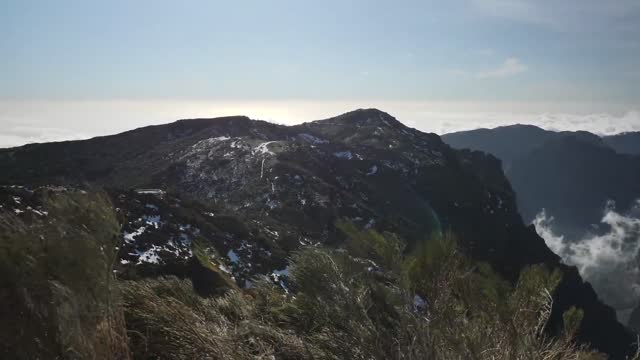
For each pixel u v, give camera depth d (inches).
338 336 116.9
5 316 84.8
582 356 117.6
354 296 116.9
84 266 94.3
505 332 109.7
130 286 142.9
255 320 142.9
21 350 84.0
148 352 120.7
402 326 111.3
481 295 114.7
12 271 87.3
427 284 113.0
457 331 109.4
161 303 136.1
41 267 90.0
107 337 98.6
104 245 100.8
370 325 114.0
